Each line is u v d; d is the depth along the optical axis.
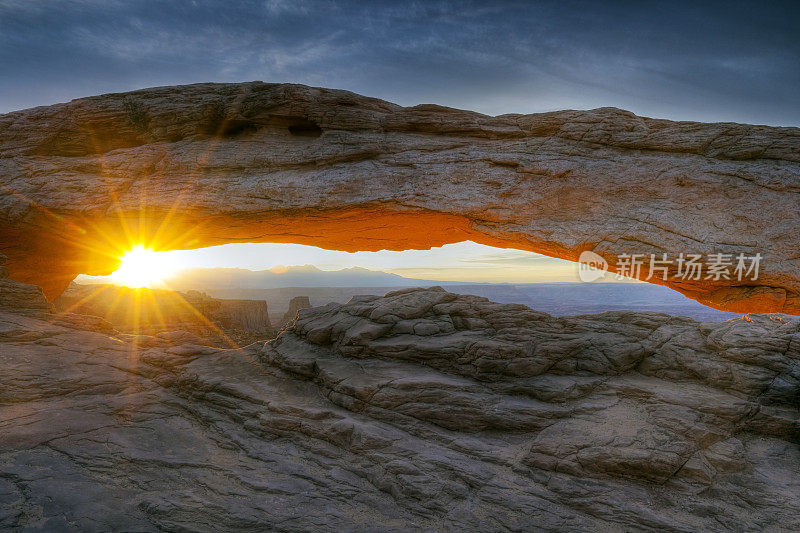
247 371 16.39
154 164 23.14
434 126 22.16
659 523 9.38
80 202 22.78
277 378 15.84
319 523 9.61
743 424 12.27
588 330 15.30
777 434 12.16
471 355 14.18
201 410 14.68
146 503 9.85
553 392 13.11
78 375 15.52
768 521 9.59
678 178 19.11
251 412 14.02
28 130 24.39
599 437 11.41
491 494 10.27
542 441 11.46
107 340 18.45
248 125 23.41
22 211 23.00
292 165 22.27
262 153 22.61
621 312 16.05
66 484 10.23
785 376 12.64
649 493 10.30
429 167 21.33
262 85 22.84
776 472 11.02
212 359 17.17
